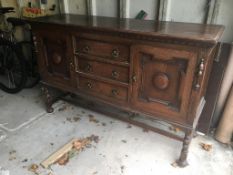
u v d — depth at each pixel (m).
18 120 2.20
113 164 1.69
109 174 1.61
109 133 2.00
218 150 1.80
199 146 1.84
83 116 2.24
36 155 1.78
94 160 1.72
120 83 1.65
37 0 2.60
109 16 2.20
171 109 1.51
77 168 1.66
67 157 1.75
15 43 2.59
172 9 1.89
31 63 2.88
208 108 1.86
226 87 1.79
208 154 1.76
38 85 2.88
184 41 1.26
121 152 1.80
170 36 1.27
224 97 1.83
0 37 2.62
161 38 1.32
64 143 1.89
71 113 2.29
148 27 1.53
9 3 2.80
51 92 2.58
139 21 1.82
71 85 1.95
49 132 2.03
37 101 2.53
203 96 1.73
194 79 1.34
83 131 2.03
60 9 2.47
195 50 1.27
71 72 1.87
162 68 1.43
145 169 1.65
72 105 2.43
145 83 1.54
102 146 1.86
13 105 2.45
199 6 1.78
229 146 1.84
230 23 1.72
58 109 2.36
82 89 1.90
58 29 1.74
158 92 1.52
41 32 1.87
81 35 1.65
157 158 1.74
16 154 1.79
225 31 1.77
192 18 1.85
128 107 1.71
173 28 1.51
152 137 1.95
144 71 1.50
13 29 2.68
